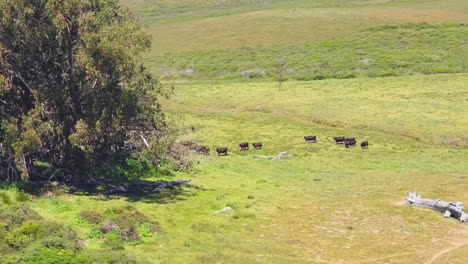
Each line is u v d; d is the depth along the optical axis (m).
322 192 46.62
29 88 41.88
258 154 61.94
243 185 48.38
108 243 30.92
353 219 39.44
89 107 41.78
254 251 32.44
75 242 28.66
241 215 39.28
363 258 32.53
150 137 48.88
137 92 42.69
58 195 39.56
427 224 38.44
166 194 43.12
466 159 59.09
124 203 39.66
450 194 45.34
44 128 40.31
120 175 47.50
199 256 30.45
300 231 36.88
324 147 64.69
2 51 40.59
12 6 40.62
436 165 56.72
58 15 40.25
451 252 33.59
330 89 91.56
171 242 32.88
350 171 55.06
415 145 65.00
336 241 35.28
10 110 42.22
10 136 39.72
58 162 43.59
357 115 76.25
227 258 30.50
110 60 41.28
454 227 38.00
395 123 72.06
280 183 49.78
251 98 87.88
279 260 31.23
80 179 43.47
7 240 27.25
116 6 46.31
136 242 32.16
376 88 90.56
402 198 44.38
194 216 38.25
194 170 53.03
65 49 42.47
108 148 44.81
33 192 39.12
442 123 71.06
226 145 65.50
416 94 85.38
